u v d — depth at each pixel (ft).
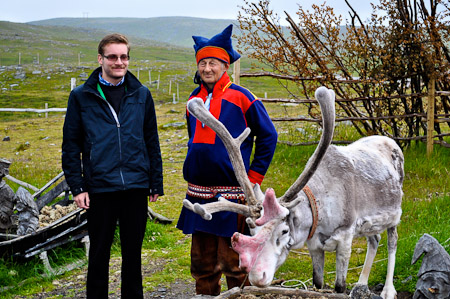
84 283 16.52
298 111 63.46
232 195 11.84
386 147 14.14
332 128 10.21
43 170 36.45
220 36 11.82
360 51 29.53
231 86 12.16
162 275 16.97
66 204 21.95
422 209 20.93
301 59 30.01
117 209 12.42
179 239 20.81
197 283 12.57
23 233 17.24
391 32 29.22
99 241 12.34
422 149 30.17
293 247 10.84
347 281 15.57
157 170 12.87
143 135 12.57
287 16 29.66
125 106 12.28
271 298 11.02
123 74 12.19
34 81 168.14
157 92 142.00
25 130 65.72
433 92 28.96
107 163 12.00
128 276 12.66
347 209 11.70
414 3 29.07
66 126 12.14
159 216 22.82
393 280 15.08
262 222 9.53
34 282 16.48
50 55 327.26
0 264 16.90
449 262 12.65
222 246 11.99
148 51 421.59
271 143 12.03
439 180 25.57
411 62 29.45
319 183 11.52
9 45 366.43
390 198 13.26
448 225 18.40
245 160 12.02
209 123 10.71
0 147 51.78
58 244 17.95
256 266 9.35
